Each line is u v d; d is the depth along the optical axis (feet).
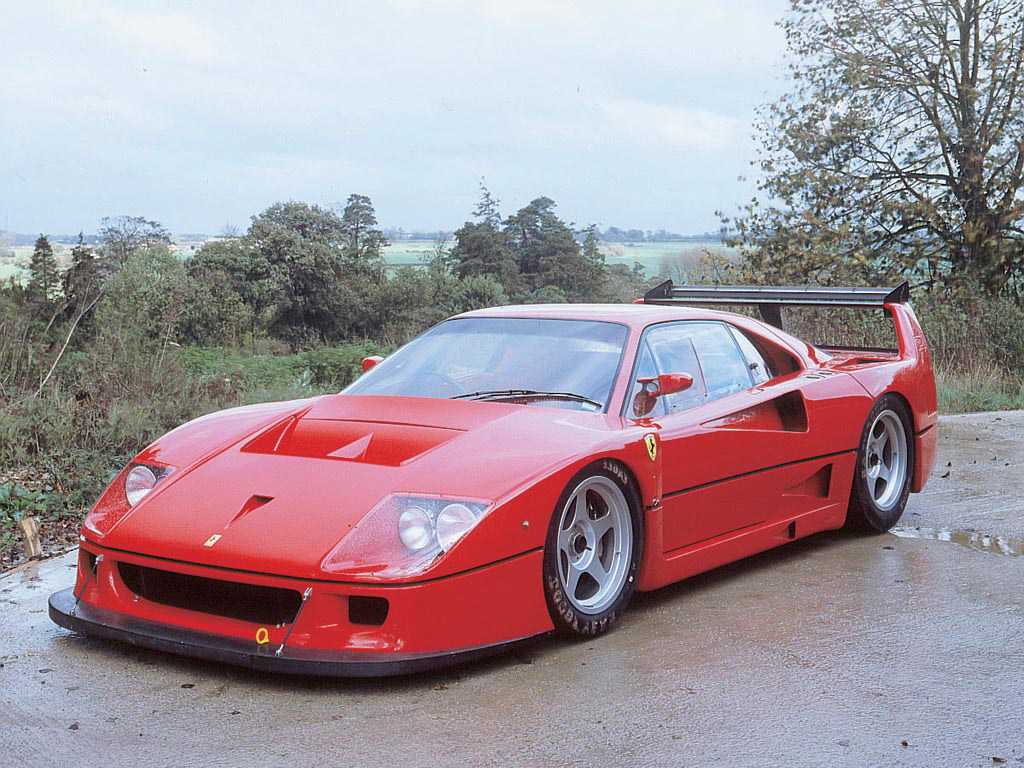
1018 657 10.93
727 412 13.85
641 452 12.05
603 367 13.14
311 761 8.41
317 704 9.59
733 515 13.93
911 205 59.67
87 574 11.19
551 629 11.00
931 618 12.32
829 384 15.85
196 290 176.35
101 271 30.17
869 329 42.93
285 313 279.28
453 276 320.70
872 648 11.21
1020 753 8.57
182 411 23.65
